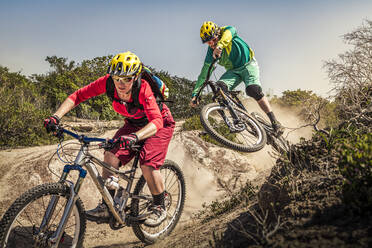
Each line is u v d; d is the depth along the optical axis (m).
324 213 1.70
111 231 3.30
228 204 3.22
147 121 2.61
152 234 2.91
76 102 2.42
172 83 14.66
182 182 3.20
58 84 13.48
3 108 6.62
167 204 2.96
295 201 2.01
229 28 3.93
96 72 14.67
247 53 4.07
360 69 3.51
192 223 3.35
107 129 9.27
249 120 4.02
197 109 13.62
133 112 2.48
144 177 2.62
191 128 8.28
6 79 9.23
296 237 1.56
